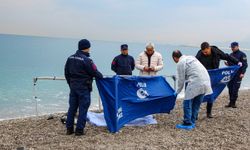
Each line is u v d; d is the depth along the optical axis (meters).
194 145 7.52
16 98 21.55
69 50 122.94
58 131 8.59
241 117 10.48
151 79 9.31
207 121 9.81
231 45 11.55
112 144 7.47
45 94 23.16
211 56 9.78
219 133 8.54
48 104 19.50
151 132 8.52
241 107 12.38
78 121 8.05
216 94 10.16
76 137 7.99
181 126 8.96
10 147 7.31
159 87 9.42
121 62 10.74
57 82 29.44
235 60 9.80
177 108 12.13
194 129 8.87
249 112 11.34
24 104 19.47
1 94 23.11
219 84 10.06
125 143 7.56
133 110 8.93
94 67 7.98
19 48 129.00
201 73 8.61
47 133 8.40
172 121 9.84
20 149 6.93
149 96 9.12
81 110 8.02
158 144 7.54
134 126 9.10
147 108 9.20
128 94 8.78
